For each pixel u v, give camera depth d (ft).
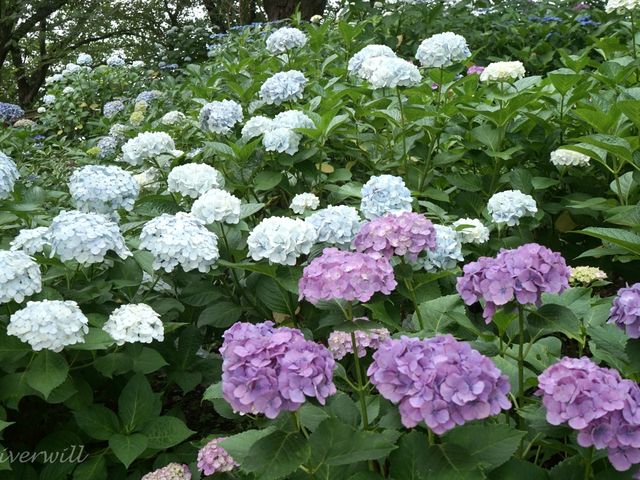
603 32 11.60
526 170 6.03
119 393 4.39
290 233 4.32
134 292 4.69
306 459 2.74
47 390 3.54
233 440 3.30
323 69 8.85
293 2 18.29
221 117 6.39
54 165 9.89
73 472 3.95
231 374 2.74
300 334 2.83
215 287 4.94
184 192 5.25
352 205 5.98
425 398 2.55
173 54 19.33
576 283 4.68
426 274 4.10
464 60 6.79
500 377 2.66
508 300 3.09
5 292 3.70
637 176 5.50
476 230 5.04
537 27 11.95
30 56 26.71
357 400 3.85
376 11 13.21
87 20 25.58
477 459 2.72
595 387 2.55
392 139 6.66
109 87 14.88
